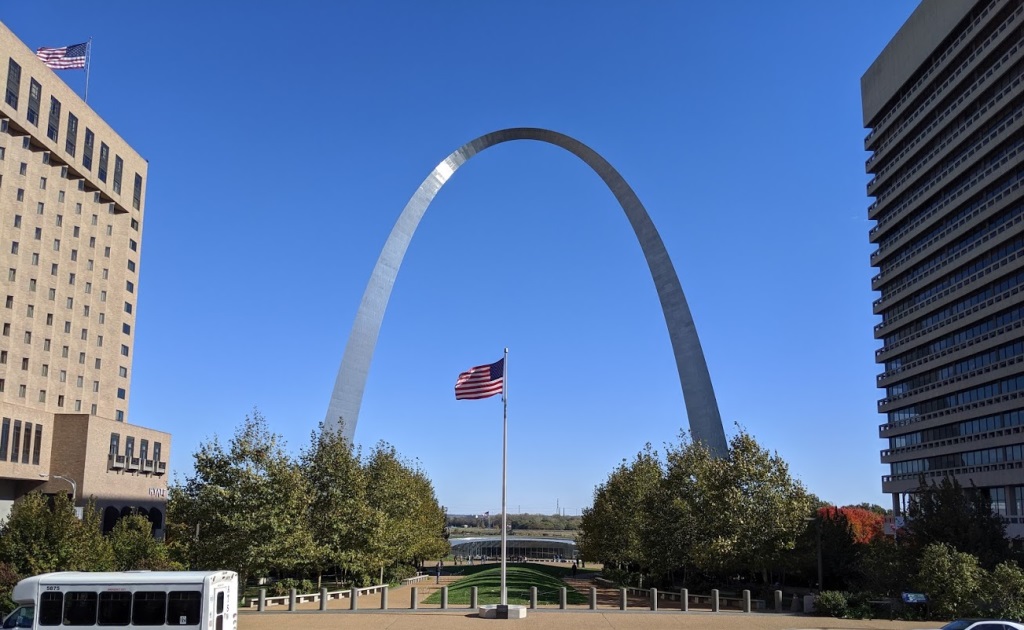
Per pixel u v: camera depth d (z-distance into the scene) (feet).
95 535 143.43
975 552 151.02
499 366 152.56
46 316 318.86
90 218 348.18
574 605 160.56
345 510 190.90
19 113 299.79
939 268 299.79
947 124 295.69
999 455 264.31
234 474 161.27
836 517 194.49
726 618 137.08
